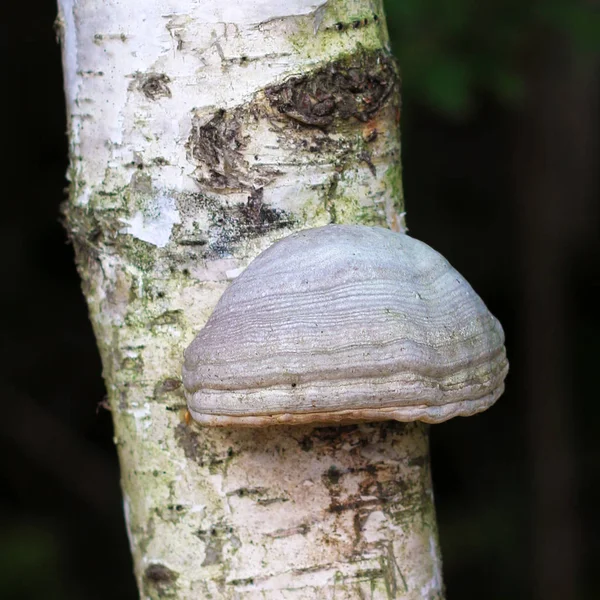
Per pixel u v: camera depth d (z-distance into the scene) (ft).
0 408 8.02
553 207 8.21
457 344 2.97
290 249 2.99
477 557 7.82
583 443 8.72
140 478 3.18
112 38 3.12
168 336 3.13
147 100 3.10
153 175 3.11
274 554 3.12
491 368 3.01
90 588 7.51
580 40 5.44
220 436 3.12
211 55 3.07
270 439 3.11
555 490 8.25
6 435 8.05
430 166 8.39
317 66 3.09
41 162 7.59
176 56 3.08
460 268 8.46
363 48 3.12
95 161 3.17
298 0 3.07
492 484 8.42
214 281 3.10
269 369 2.89
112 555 7.79
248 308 2.95
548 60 7.57
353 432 3.13
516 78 5.41
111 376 3.21
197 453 3.13
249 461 3.12
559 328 8.38
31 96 7.36
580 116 8.00
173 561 3.16
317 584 3.12
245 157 3.08
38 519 7.79
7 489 8.04
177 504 3.15
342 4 3.11
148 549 3.19
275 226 3.09
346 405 2.89
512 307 8.73
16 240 7.68
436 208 8.49
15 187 7.59
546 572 8.07
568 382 8.47
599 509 8.52
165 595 3.17
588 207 8.46
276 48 3.07
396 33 5.34
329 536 3.12
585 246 8.96
